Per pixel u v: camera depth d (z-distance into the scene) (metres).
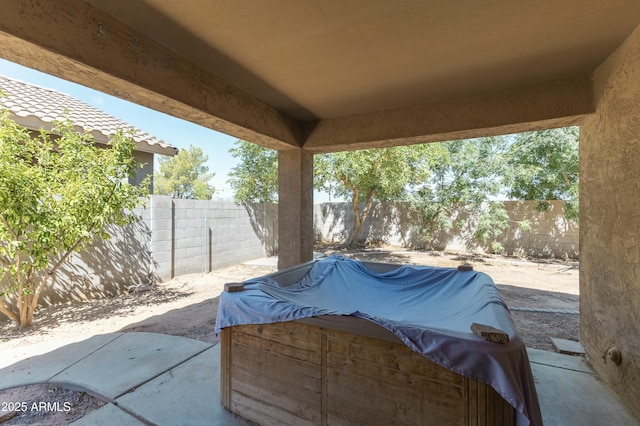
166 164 24.98
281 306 1.94
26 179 3.16
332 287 3.44
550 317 4.02
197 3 1.64
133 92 2.01
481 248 8.93
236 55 2.21
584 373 2.57
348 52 2.17
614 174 2.22
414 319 2.62
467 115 2.93
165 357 2.87
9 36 1.38
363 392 1.69
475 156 8.13
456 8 1.69
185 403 2.20
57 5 1.53
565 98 2.56
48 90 6.37
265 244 8.79
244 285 2.37
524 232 8.39
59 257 4.26
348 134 3.52
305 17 1.77
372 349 1.67
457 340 1.42
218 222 7.12
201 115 2.48
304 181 3.90
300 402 1.87
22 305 3.55
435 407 1.50
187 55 2.21
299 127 3.75
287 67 2.38
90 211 3.85
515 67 2.39
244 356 2.08
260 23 1.83
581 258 2.87
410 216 10.10
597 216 2.52
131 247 5.26
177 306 4.48
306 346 1.86
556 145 7.05
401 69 2.42
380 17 1.77
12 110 4.13
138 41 1.90
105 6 1.68
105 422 2.00
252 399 2.04
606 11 1.72
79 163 3.94
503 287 5.52
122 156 4.35
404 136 3.22
